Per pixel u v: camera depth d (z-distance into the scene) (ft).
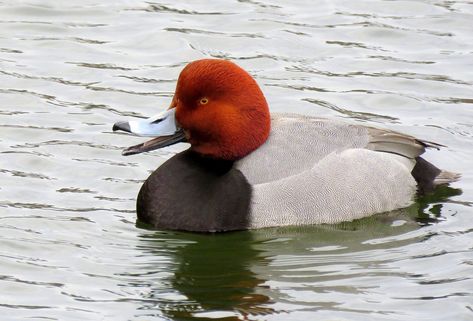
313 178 41.11
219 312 34.99
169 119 41.06
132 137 48.26
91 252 39.09
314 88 52.70
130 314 34.83
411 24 58.13
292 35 57.26
